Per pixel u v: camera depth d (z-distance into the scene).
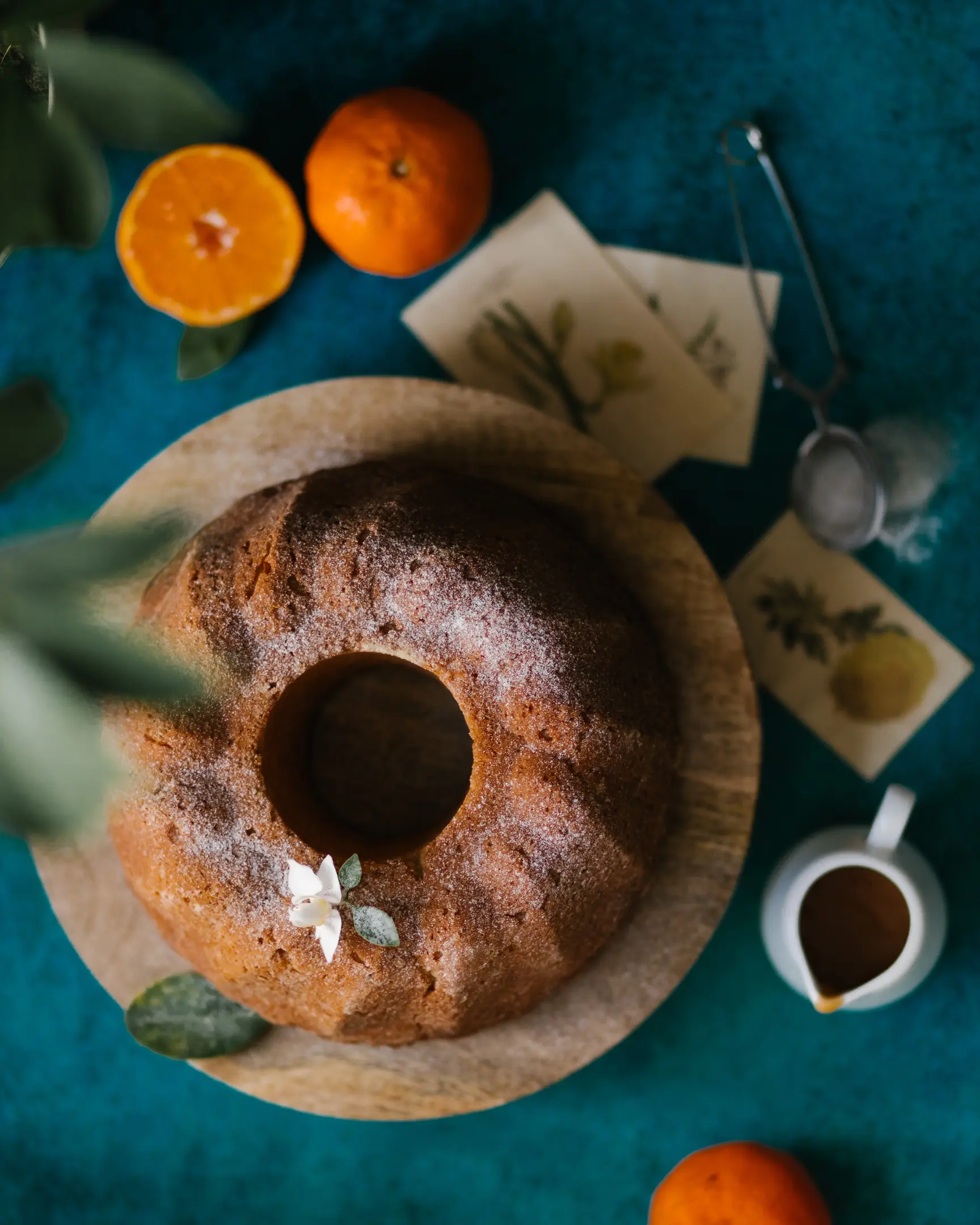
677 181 0.80
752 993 0.80
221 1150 0.82
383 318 0.81
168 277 0.78
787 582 0.80
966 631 0.80
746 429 0.80
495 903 0.69
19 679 0.33
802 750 0.80
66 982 0.82
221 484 0.75
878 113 0.80
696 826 0.74
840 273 0.80
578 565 0.72
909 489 0.80
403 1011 0.70
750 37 0.80
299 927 0.68
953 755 0.80
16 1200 0.82
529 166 0.80
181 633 0.69
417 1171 0.81
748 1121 0.80
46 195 0.54
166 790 0.69
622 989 0.74
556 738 0.69
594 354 0.80
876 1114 0.80
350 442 0.75
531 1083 0.75
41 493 0.81
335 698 0.76
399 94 0.75
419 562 0.69
